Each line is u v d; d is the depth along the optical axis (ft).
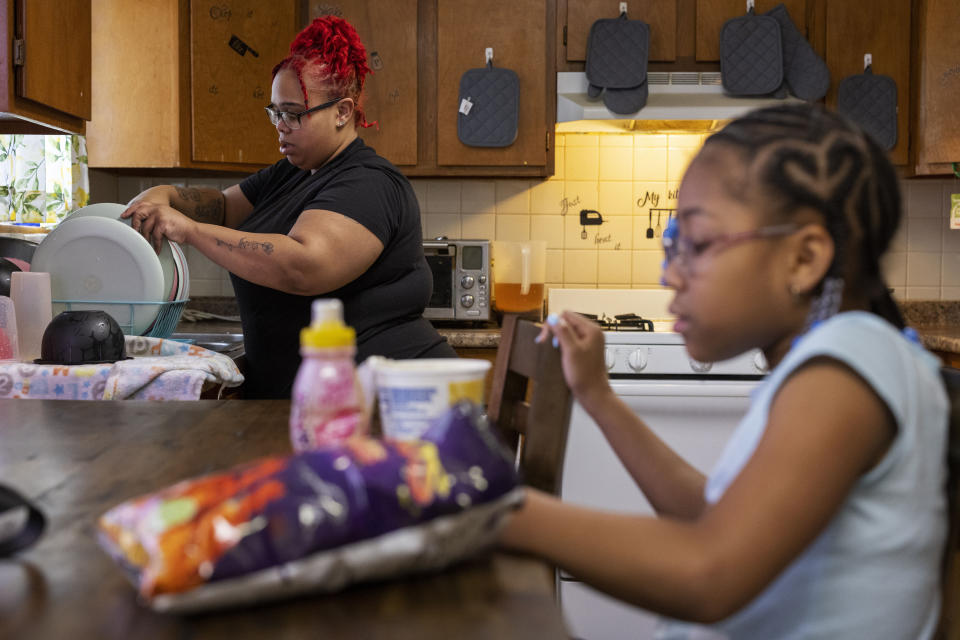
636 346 7.60
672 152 9.73
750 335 1.93
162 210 4.87
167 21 8.10
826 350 1.69
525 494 1.66
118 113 8.20
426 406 2.08
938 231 9.64
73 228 5.91
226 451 2.69
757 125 1.93
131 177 9.59
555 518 1.59
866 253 1.89
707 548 1.51
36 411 3.47
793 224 1.84
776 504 1.54
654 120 8.66
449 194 9.80
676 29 8.66
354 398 1.91
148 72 8.16
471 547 1.58
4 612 1.44
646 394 7.18
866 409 1.65
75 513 2.02
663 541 1.54
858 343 1.70
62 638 1.34
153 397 4.82
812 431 1.61
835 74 8.70
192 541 1.37
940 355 8.04
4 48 5.55
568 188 9.78
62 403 3.69
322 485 1.44
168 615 1.43
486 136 8.75
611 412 2.53
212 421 3.23
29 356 5.37
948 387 1.99
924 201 9.63
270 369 5.58
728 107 8.41
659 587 1.51
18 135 7.54
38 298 5.39
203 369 4.95
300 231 4.90
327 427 1.86
